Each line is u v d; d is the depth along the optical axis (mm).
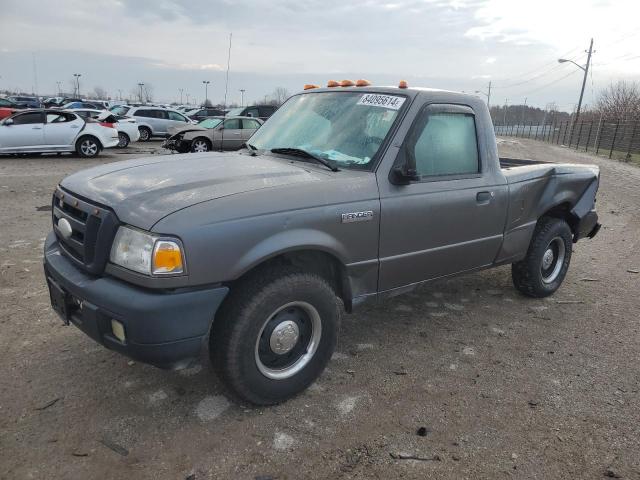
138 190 2895
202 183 2977
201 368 3559
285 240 2902
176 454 2715
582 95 48281
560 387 3525
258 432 2916
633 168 23641
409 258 3646
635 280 5969
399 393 3373
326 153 3635
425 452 2803
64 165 14352
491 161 4203
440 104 3803
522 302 5098
